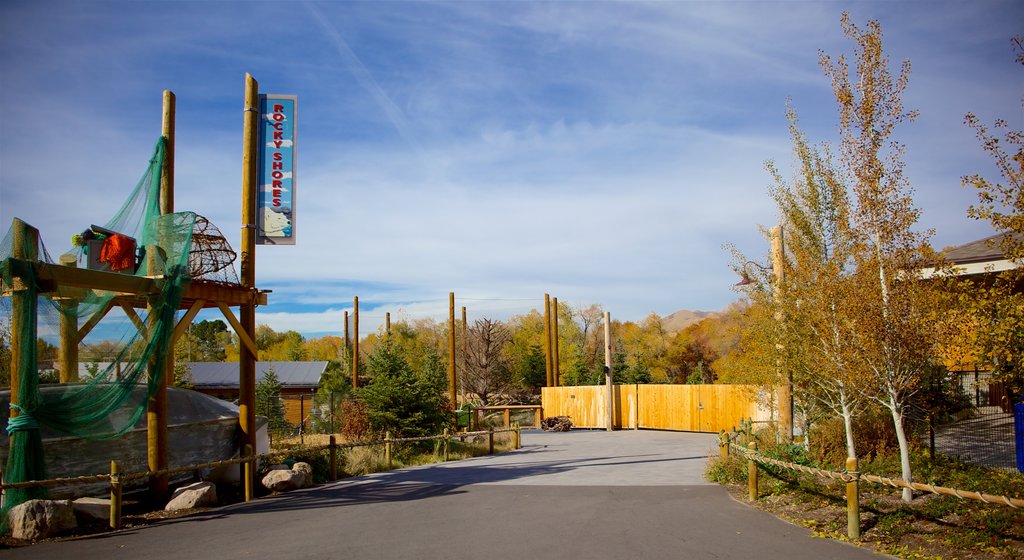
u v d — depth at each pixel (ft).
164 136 45.83
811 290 39.68
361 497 44.06
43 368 38.93
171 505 39.40
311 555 28.02
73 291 39.47
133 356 40.60
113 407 39.47
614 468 60.70
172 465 45.60
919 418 49.19
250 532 32.94
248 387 51.83
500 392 166.09
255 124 54.19
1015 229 28.14
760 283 47.32
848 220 36.76
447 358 220.84
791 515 35.60
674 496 43.14
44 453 36.19
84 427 38.47
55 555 28.58
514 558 27.27
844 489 38.91
